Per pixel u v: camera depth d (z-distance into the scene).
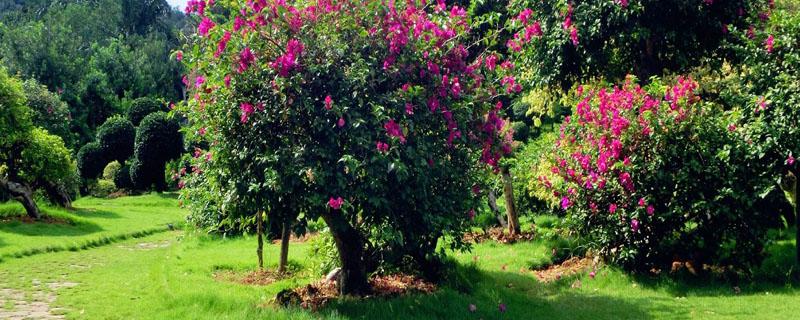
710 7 10.96
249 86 6.79
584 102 9.65
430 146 7.06
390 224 7.18
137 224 21.67
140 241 18.17
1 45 48.09
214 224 8.47
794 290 8.09
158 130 34.78
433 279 9.03
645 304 7.82
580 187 9.52
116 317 7.59
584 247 10.34
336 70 6.73
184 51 7.46
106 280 10.76
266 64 6.82
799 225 8.66
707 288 8.50
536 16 11.77
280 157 6.53
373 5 6.93
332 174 6.58
